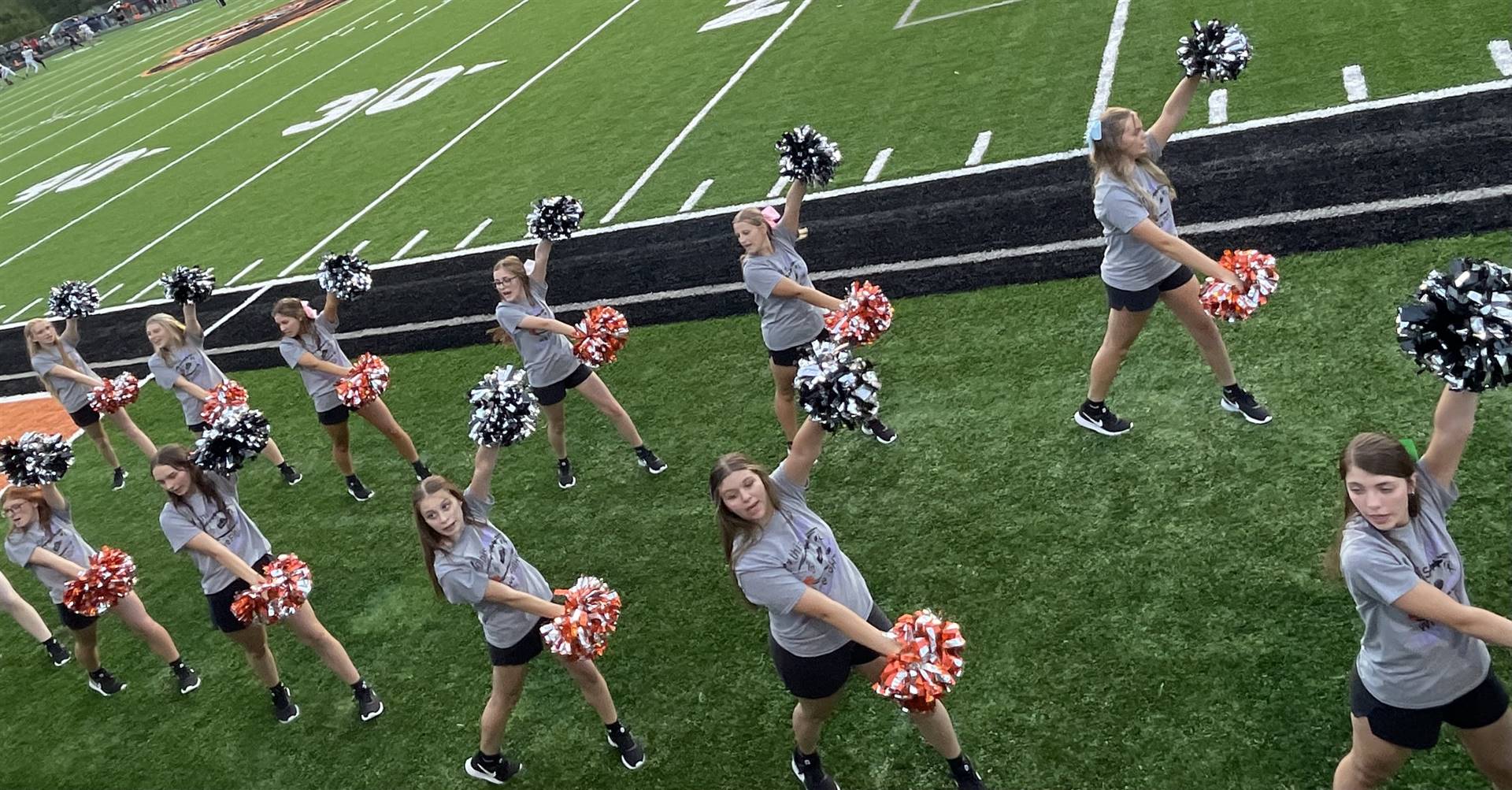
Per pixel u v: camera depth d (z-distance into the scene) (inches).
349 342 362.3
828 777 145.5
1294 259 232.8
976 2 491.2
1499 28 299.7
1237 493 175.0
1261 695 140.6
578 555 214.7
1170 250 166.6
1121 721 143.3
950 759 135.4
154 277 496.1
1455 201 231.6
